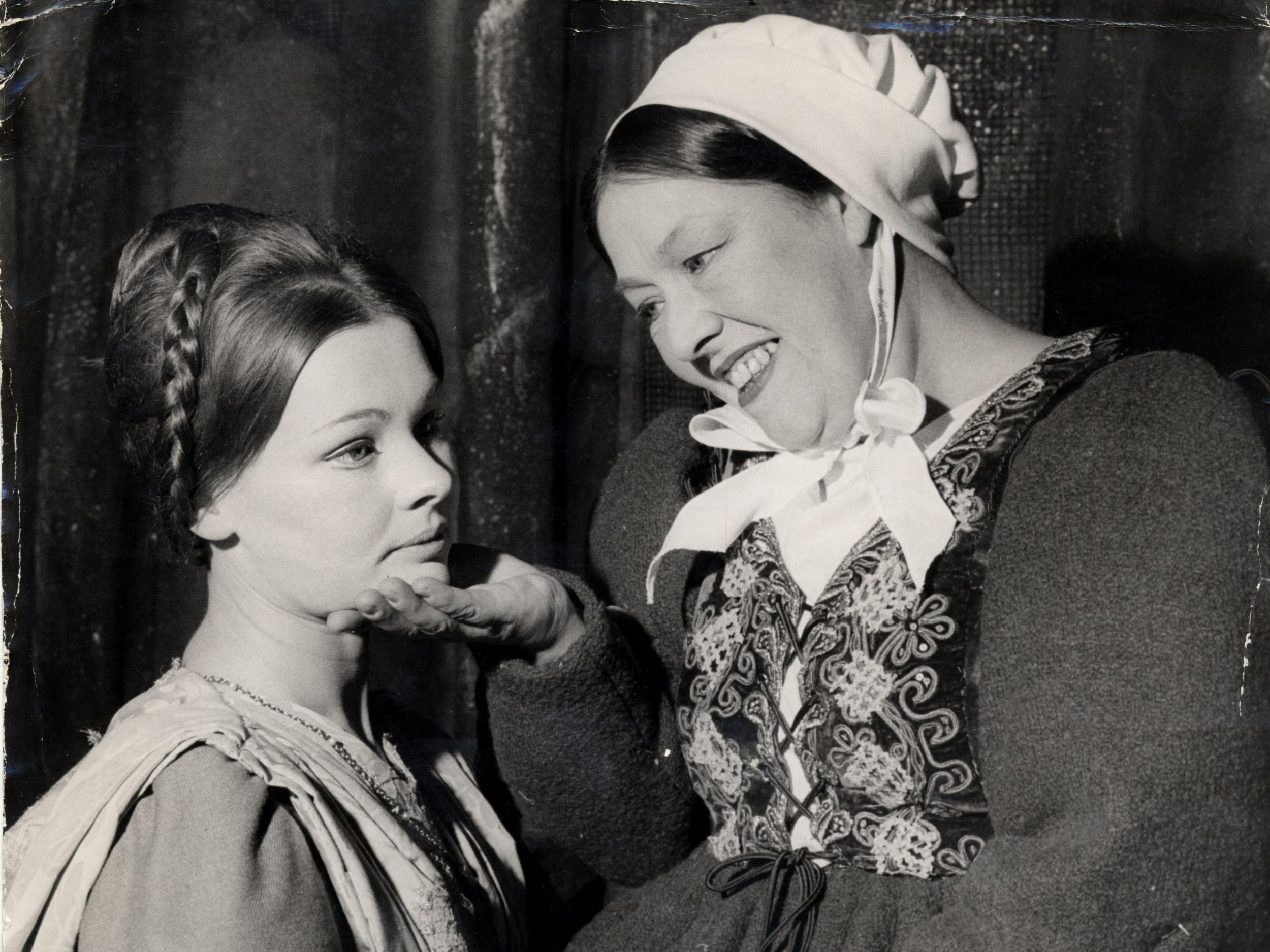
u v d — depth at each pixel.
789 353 0.82
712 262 0.81
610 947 0.85
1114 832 0.67
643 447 1.05
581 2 1.21
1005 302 1.24
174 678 0.74
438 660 1.22
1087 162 1.23
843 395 0.82
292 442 0.70
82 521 1.15
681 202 0.80
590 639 0.86
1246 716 0.69
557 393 1.24
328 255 0.73
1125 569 0.71
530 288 1.23
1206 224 1.20
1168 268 1.21
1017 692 0.72
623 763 0.89
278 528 0.71
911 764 0.76
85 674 1.14
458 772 0.88
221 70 1.20
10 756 1.12
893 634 0.77
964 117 1.25
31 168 1.17
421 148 1.22
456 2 1.21
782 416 0.83
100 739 1.05
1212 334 1.19
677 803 0.92
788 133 0.78
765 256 0.80
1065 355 0.81
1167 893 0.67
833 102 0.79
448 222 1.22
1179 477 0.73
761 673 0.83
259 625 0.73
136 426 0.73
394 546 0.73
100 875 0.64
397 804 0.74
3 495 1.14
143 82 1.19
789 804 0.82
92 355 1.16
